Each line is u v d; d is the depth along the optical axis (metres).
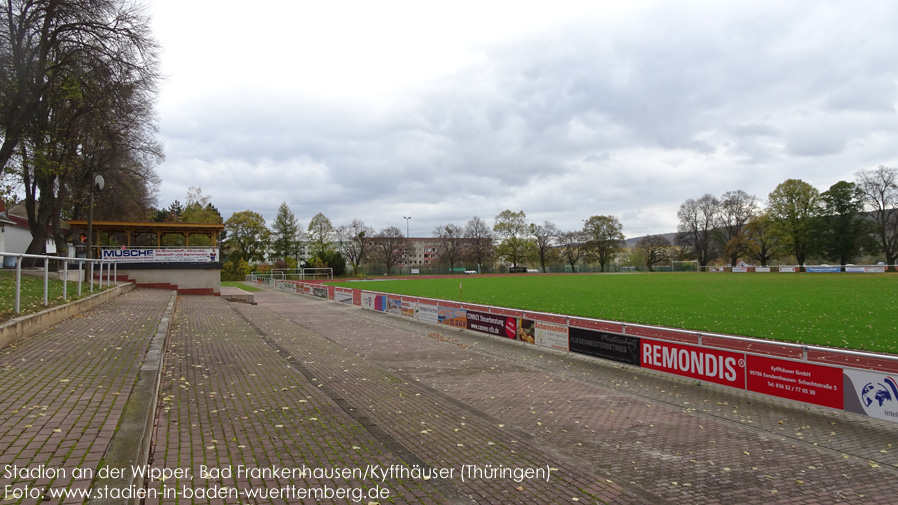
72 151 26.80
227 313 21.88
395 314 25.69
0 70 20.44
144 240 64.94
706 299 30.23
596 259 113.25
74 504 3.40
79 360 8.09
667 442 7.01
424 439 6.77
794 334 16.75
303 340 15.94
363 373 11.08
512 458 6.23
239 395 8.38
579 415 8.36
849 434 7.45
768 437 7.29
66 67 22.39
